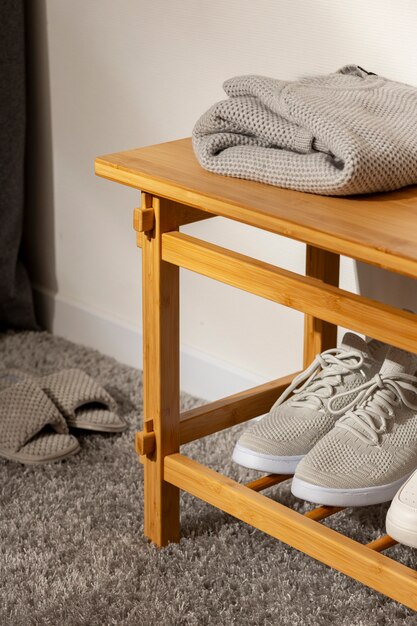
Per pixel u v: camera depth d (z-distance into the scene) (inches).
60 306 77.6
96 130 69.1
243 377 64.0
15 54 69.6
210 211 38.8
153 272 44.6
